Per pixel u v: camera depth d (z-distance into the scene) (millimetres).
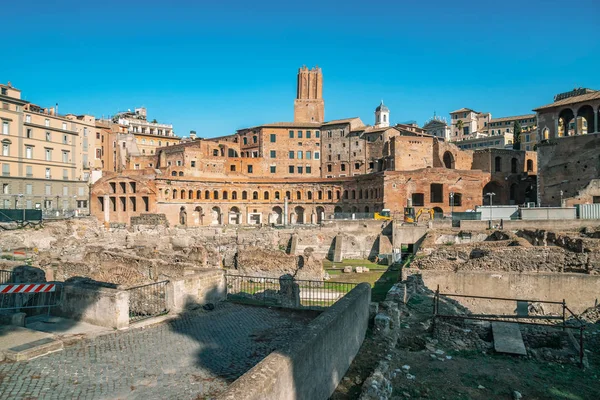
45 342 14953
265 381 8289
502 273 29297
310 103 135125
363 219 70438
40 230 61625
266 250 45844
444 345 19047
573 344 18969
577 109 72625
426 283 30188
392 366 15758
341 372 13656
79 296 18328
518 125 115688
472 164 103062
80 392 11711
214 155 117938
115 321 17312
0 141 87188
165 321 18578
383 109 162500
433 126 166750
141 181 90000
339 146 118438
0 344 14727
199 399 11383
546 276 28516
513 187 98375
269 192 109000
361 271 52844
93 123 116000
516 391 14625
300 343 10617
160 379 12625
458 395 14352
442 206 87688
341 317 13773
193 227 84750
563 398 14477
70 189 103000
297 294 23797
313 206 107312
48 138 98250
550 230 45219
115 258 33938
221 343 15883
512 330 19859
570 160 72062
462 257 35375
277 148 120438
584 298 27844
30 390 11758
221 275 22531
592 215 54781
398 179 87375
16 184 90188
